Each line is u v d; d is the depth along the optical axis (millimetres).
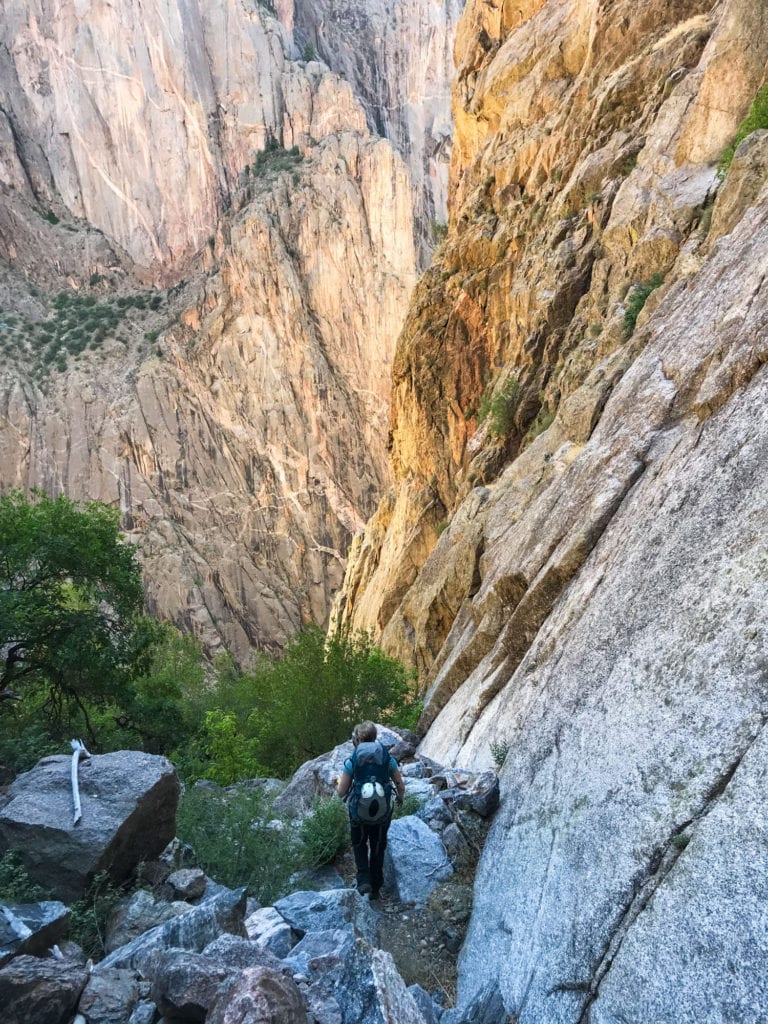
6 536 13586
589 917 3467
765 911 2584
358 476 98688
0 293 104812
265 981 2994
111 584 14680
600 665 5148
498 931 4316
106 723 16375
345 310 102188
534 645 7789
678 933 2904
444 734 10570
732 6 14805
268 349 98562
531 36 28172
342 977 3535
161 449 95250
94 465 94250
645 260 15180
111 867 4801
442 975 4609
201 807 6215
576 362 16281
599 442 9703
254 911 4832
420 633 18969
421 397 27141
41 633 13680
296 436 97125
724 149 14750
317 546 94562
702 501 5062
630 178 17328
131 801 4914
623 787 3846
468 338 25641
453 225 31844
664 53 19672
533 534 10773
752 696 3330
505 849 5004
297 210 103500
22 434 94062
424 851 5633
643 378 9164
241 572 91250
